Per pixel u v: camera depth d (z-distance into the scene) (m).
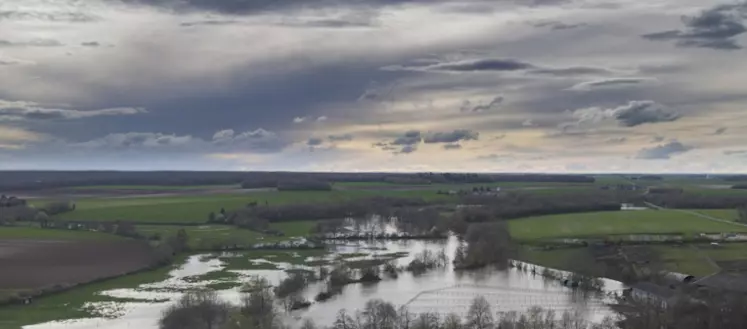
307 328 188.62
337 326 193.38
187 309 197.38
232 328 189.25
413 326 192.75
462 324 197.75
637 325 196.25
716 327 193.00
